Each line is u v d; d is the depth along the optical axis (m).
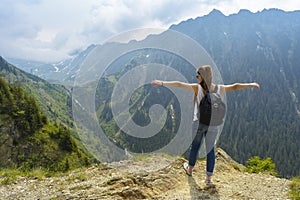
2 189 5.78
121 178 5.38
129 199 4.68
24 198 5.12
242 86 4.61
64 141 51.91
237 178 5.69
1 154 52.06
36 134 55.53
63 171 7.70
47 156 50.31
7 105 59.94
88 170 6.55
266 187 5.11
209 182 5.12
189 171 5.47
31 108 60.84
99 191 4.95
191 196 4.67
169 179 5.27
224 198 4.59
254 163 7.57
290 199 4.53
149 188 4.98
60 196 4.91
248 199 4.54
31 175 6.75
